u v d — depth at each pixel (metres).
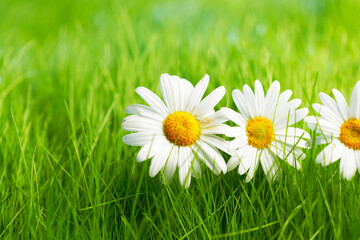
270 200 0.39
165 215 0.38
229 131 0.37
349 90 0.48
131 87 0.50
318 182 0.38
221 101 0.46
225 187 0.39
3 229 0.38
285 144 0.37
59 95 0.54
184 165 0.36
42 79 0.59
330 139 0.37
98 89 0.52
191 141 0.37
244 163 0.37
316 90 0.47
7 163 0.42
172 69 0.54
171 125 0.37
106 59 0.58
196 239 0.37
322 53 0.58
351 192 0.37
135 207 0.39
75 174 0.41
